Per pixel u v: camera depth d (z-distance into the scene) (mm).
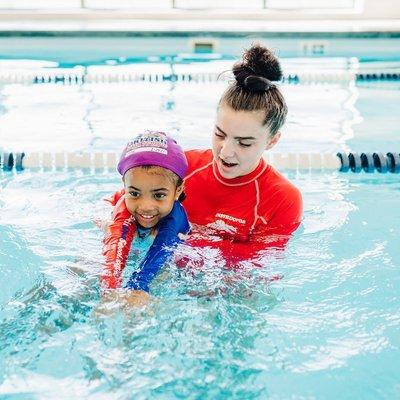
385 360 1517
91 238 2086
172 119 3881
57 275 1812
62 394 1357
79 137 3523
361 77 5391
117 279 1735
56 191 2674
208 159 2125
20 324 1580
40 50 6043
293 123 3961
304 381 1434
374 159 3246
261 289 1778
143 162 1803
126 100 4449
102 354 1482
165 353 1493
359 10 6832
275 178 2064
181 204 2062
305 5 7098
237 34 6148
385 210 2559
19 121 3883
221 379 1423
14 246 2047
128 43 6129
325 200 2684
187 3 7027
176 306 1665
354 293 1824
